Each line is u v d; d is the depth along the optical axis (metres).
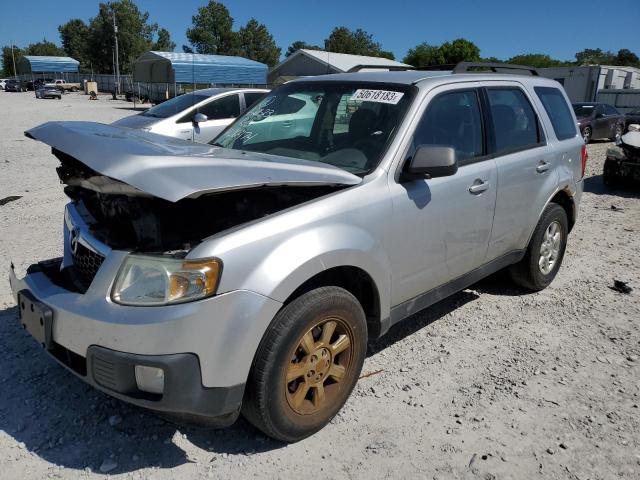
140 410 3.14
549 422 3.13
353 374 3.08
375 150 3.32
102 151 2.51
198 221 2.74
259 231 2.59
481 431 3.04
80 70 100.06
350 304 2.94
